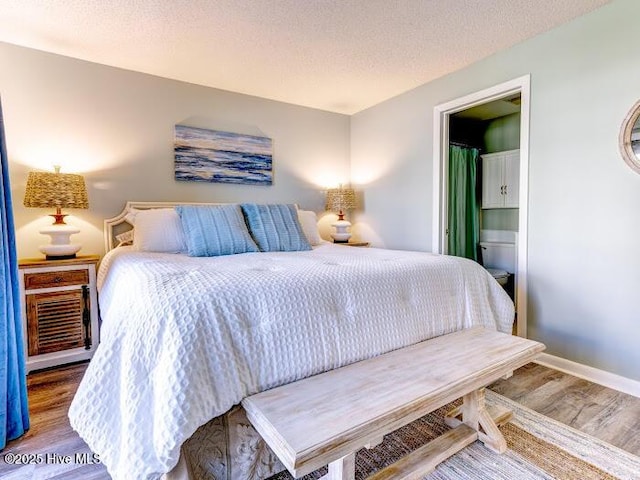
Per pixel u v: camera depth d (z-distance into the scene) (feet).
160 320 3.49
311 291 4.41
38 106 8.10
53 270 7.23
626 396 6.09
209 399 3.36
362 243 12.16
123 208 9.16
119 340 3.67
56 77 8.26
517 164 12.00
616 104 6.27
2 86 7.73
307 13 6.63
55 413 5.59
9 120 7.82
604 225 6.49
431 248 10.15
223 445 3.80
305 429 3.07
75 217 8.59
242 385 3.65
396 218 11.29
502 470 4.28
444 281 5.82
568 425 5.21
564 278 7.10
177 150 9.80
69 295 7.41
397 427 3.39
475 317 6.00
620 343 6.35
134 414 3.27
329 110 12.47
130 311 3.82
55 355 7.28
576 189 6.86
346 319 4.56
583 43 6.68
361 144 12.57
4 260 4.74
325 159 12.55
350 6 6.42
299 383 3.93
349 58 8.50
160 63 8.75
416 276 5.50
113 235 9.00
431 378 4.03
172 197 9.79
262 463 4.05
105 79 8.82
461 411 5.22
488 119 13.64
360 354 4.58
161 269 4.91
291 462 2.76
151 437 3.24
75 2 6.24
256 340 3.84
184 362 3.28
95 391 3.49
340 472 3.33
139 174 9.33
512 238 12.71
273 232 8.32
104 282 6.87
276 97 11.19
